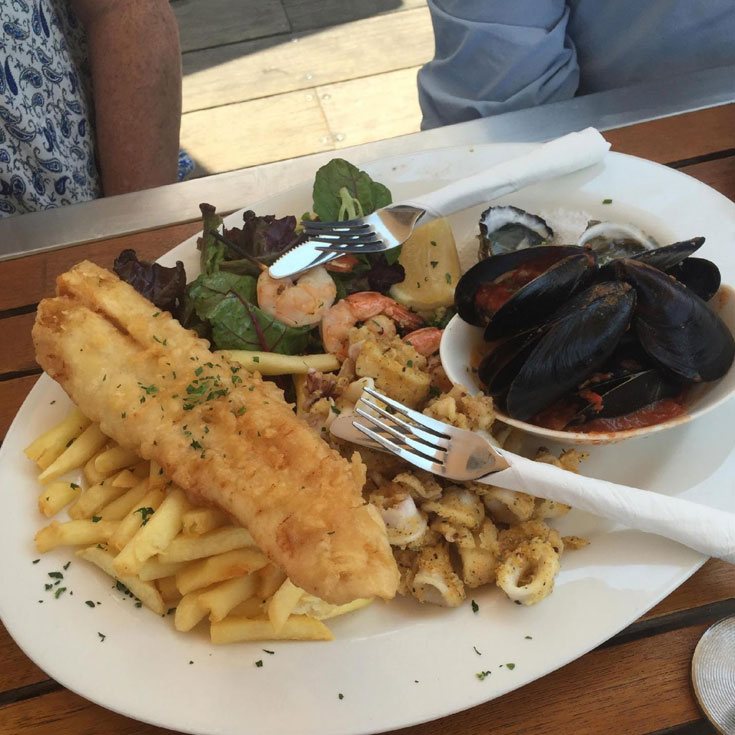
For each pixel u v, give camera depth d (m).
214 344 0.56
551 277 0.48
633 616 0.39
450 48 0.88
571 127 0.68
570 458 0.46
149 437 0.45
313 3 1.44
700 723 0.38
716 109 0.67
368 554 0.38
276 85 1.29
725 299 0.47
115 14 0.85
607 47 0.83
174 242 0.64
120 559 0.42
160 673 0.41
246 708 0.39
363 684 0.39
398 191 0.63
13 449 0.51
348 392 0.50
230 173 0.70
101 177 0.92
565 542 0.43
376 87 1.25
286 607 0.41
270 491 0.41
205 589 0.43
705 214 0.56
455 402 0.47
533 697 0.40
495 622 0.41
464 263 0.60
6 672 0.44
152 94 0.87
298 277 0.56
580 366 0.45
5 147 0.80
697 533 0.40
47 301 0.53
